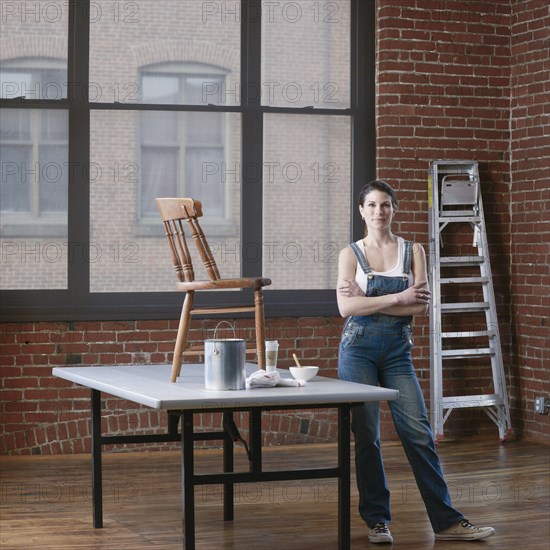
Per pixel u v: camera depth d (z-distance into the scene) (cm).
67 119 744
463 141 810
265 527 529
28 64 739
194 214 454
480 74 813
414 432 484
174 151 764
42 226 741
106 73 751
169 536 509
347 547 412
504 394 800
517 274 813
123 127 754
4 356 724
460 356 793
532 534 512
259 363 451
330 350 782
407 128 795
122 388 417
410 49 796
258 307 452
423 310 478
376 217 489
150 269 758
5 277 735
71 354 735
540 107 790
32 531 520
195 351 454
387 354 482
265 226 780
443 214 799
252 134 775
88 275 744
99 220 750
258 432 452
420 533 514
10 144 738
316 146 789
